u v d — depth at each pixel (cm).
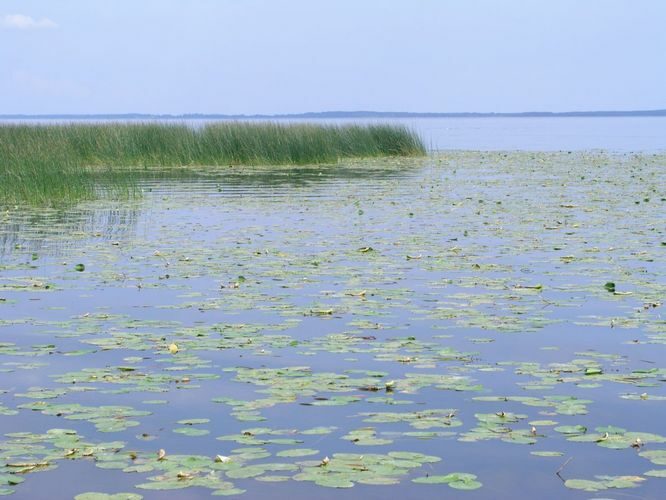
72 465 475
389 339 743
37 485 449
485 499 437
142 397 592
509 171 2841
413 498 437
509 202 1845
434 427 533
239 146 3089
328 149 3200
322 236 1347
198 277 1018
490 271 1048
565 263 1102
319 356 693
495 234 1363
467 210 1698
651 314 830
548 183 2347
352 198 1931
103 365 667
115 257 1162
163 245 1262
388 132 3634
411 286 962
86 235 1370
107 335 754
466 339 744
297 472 462
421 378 630
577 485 447
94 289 957
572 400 582
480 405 575
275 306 866
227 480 453
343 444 504
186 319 813
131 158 2948
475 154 3928
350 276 1020
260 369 653
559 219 1552
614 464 479
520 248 1220
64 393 598
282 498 434
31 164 1969
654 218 1559
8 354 696
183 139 3056
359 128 3569
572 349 714
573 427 532
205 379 630
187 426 536
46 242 1297
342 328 779
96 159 2905
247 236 1350
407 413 556
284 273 1038
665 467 475
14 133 2670
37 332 767
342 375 639
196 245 1260
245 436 515
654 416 554
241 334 757
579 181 2419
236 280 998
